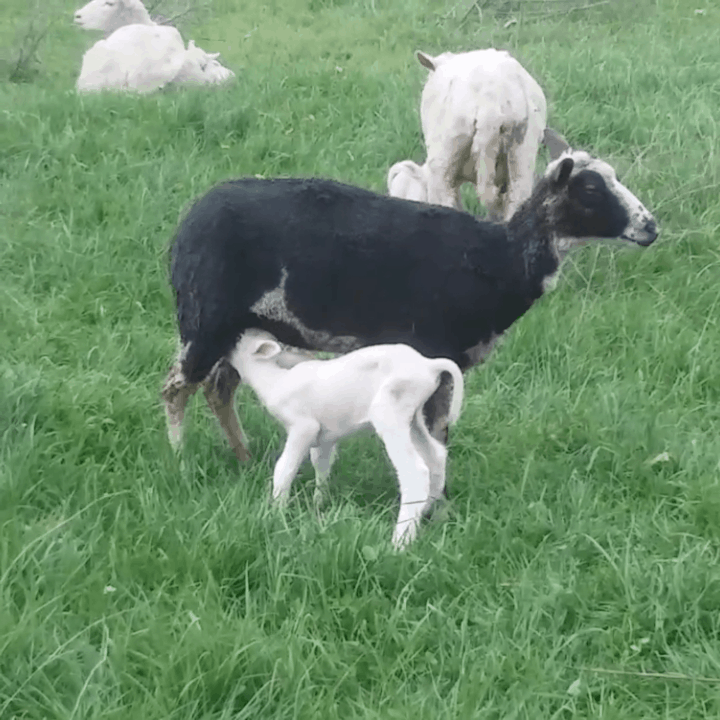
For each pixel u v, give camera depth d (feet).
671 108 22.26
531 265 13.76
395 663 11.84
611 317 16.89
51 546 12.57
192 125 21.84
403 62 27.94
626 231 13.75
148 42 26.73
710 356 15.97
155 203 19.27
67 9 35.68
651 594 12.34
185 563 12.63
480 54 16.88
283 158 20.90
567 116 21.75
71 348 16.24
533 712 11.42
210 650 11.71
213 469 14.12
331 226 13.64
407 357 13.10
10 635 11.74
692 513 13.39
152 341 16.33
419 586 12.58
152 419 14.74
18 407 14.53
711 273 17.88
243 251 13.64
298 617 12.07
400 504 13.44
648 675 11.76
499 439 14.80
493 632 12.09
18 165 20.33
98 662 11.68
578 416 14.93
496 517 13.53
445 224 13.76
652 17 31.32
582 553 12.97
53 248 18.20
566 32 29.96
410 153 21.07
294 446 13.28
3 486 13.42
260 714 11.42
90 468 13.89
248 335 13.80
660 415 14.92
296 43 31.14
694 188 19.38
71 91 24.20
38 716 11.39
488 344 13.99
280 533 12.84
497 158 16.61
